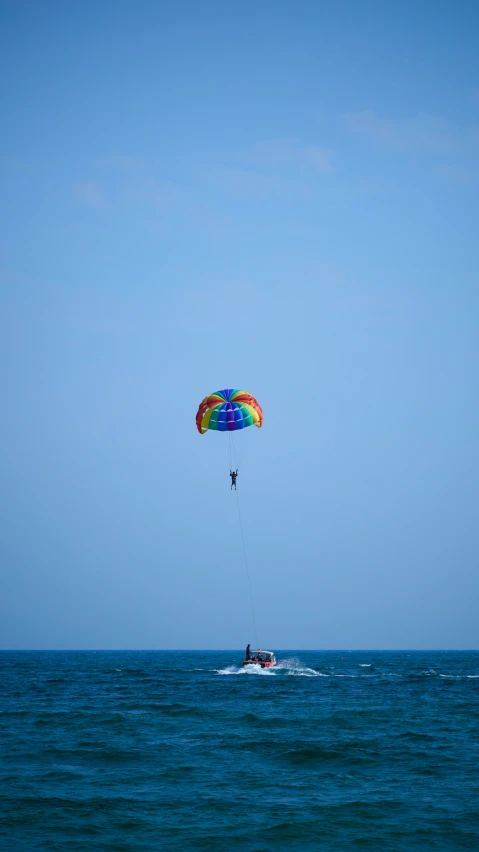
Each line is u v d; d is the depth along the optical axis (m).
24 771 93.94
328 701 173.12
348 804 80.19
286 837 70.38
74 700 175.25
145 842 69.00
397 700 177.12
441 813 77.25
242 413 149.88
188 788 86.19
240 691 199.75
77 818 75.12
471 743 114.31
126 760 100.38
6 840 69.12
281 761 100.62
